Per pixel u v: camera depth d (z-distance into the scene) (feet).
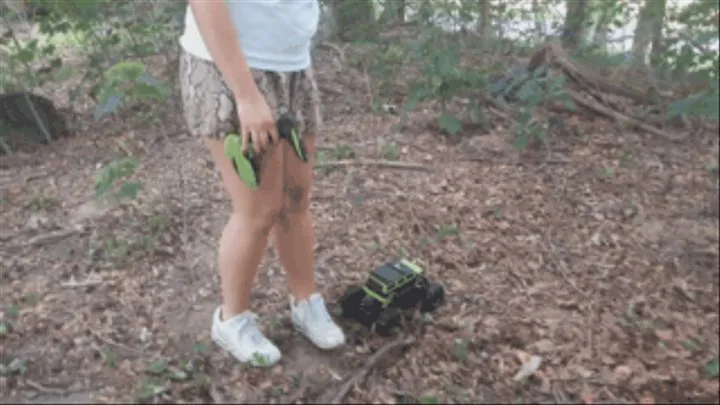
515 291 11.02
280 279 11.22
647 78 19.16
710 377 9.21
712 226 12.96
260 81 7.80
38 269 11.93
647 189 14.37
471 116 17.70
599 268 11.68
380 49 21.58
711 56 14.65
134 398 8.82
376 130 17.30
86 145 17.47
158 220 13.12
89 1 16.97
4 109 17.52
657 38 18.16
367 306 9.77
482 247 12.25
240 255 8.77
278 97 7.95
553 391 8.97
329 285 11.09
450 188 14.40
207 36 7.38
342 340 9.55
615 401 8.81
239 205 8.43
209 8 7.27
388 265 10.27
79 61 22.59
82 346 9.88
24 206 14.25
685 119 17.22
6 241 12.89
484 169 15.25
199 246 12.42
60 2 16.78
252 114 7.46
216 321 9.54
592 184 14.58
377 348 9.62
